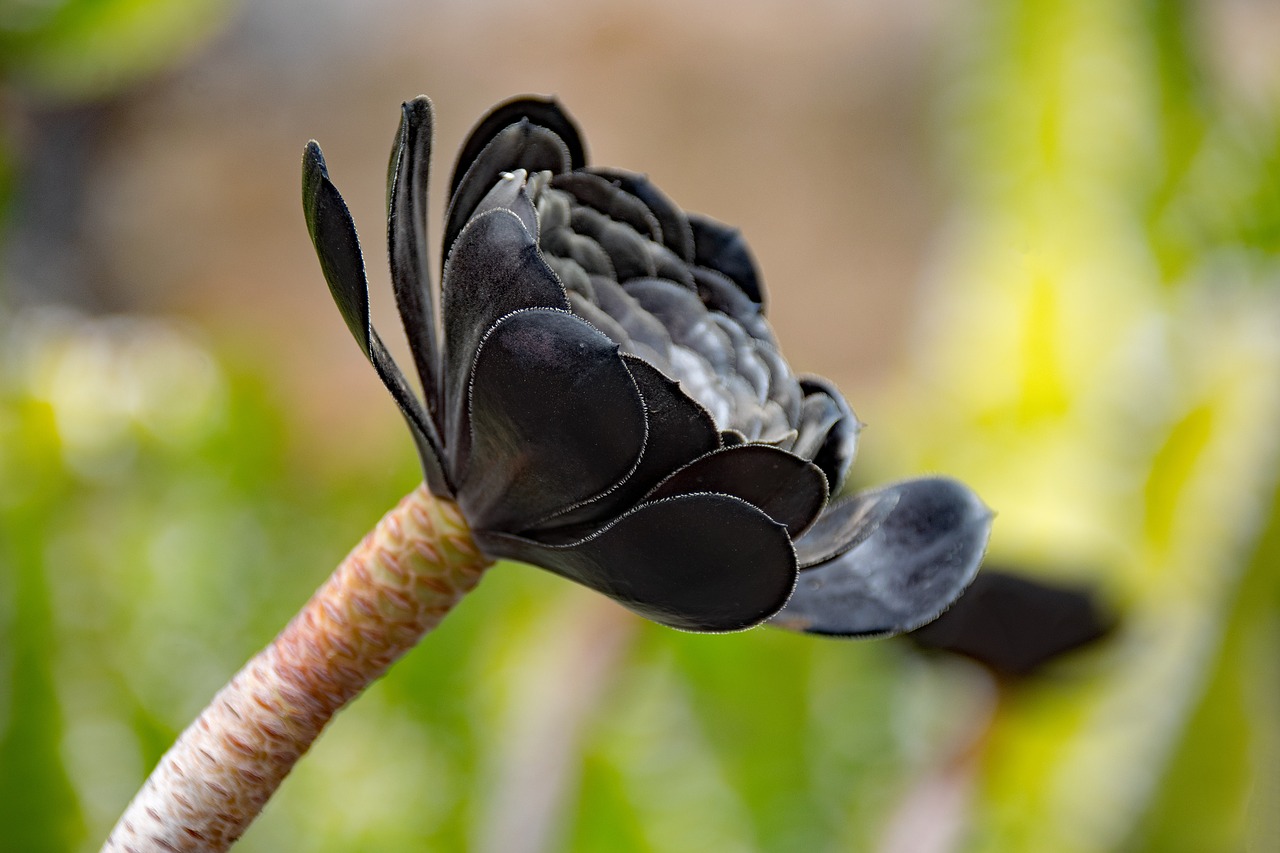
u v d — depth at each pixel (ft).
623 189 2.54
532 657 4.37
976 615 3.60
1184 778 4.18
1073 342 4.51
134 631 4.84
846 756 5.26
